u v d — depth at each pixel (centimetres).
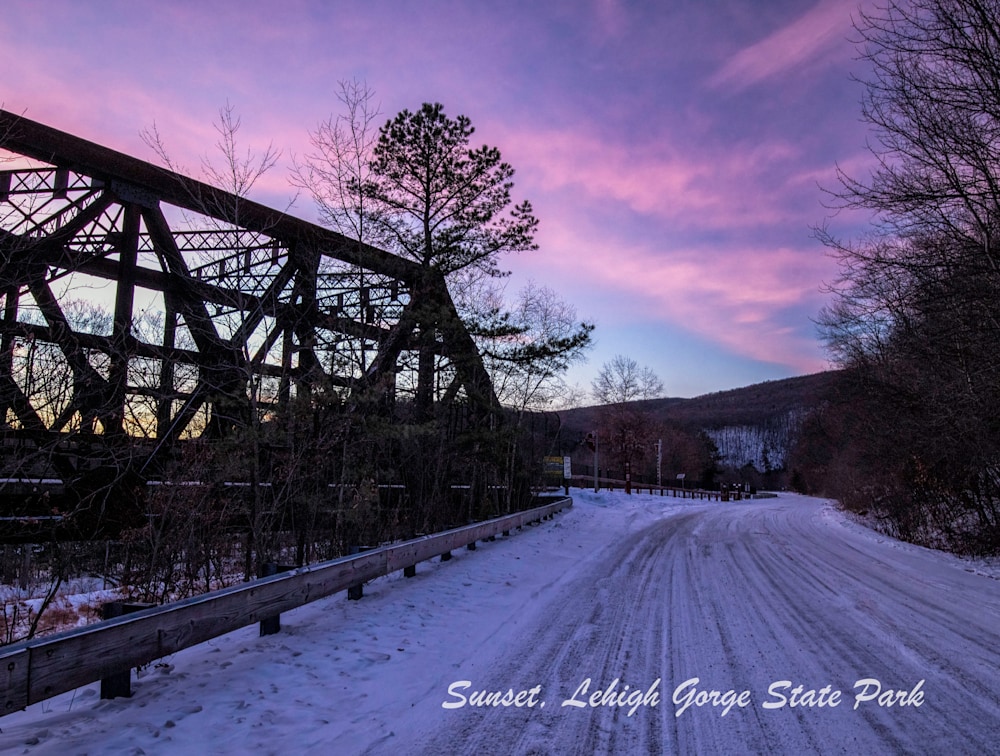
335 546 1285
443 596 873
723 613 797
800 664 582
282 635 645
